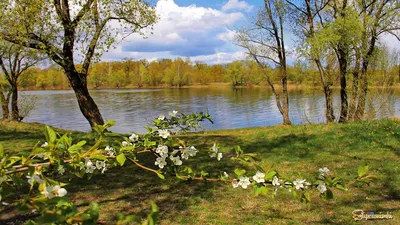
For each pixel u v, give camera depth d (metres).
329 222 5.48
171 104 43.81
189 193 7.05
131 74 104.81
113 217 5.68
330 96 18.27
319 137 12.40
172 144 2.93
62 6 12.59
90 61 14.03
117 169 8.74
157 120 3.04
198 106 40.56
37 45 12.28
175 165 2.91
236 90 74.88
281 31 19.38
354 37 15.38
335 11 16.86
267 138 13.61
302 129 14.57
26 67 19.77
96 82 99.75
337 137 12.09
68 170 2.46
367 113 15.83
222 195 6.93
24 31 11.18
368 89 16.03
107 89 99.56
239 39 19.80
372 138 11.36
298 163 9.46
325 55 16.62
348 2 16.23
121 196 6.83
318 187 2.67
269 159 10.05
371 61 16.06
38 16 11.53
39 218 1.60
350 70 17.05
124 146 2.83
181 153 3.11
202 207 6.24
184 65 104.62
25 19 11.16
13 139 12.80
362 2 15.89
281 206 6.27
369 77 15.98
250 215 5.84
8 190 1.92
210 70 110.38
